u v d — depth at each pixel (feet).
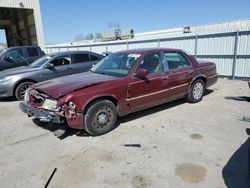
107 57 18.88
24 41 90.33
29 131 15.64
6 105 22.79
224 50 35.17
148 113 18.24
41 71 24.41
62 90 13.46
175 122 16.22
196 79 20.11
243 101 21.25
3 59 33.04
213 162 11.03
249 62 32.55
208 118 16.89
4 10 76.59
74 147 13.01
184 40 40.14
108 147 12.85
